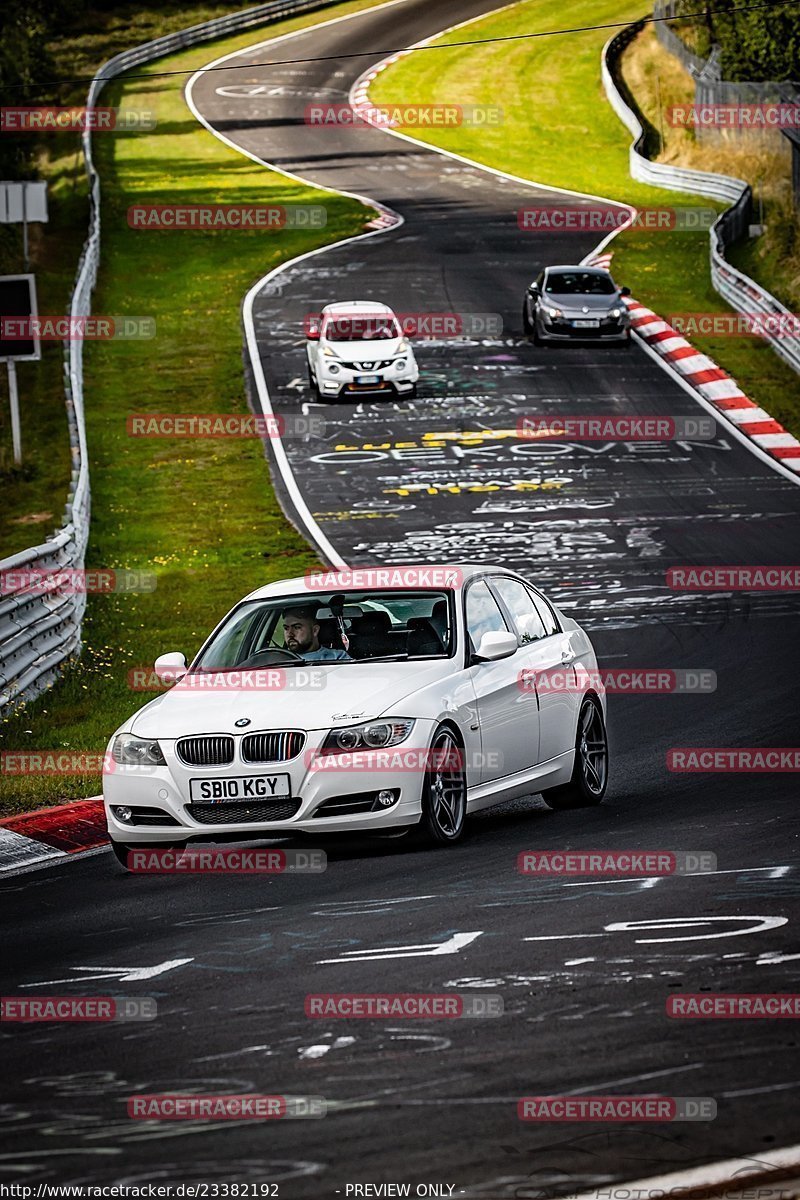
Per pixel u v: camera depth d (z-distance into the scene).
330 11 145.00
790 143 85.62
